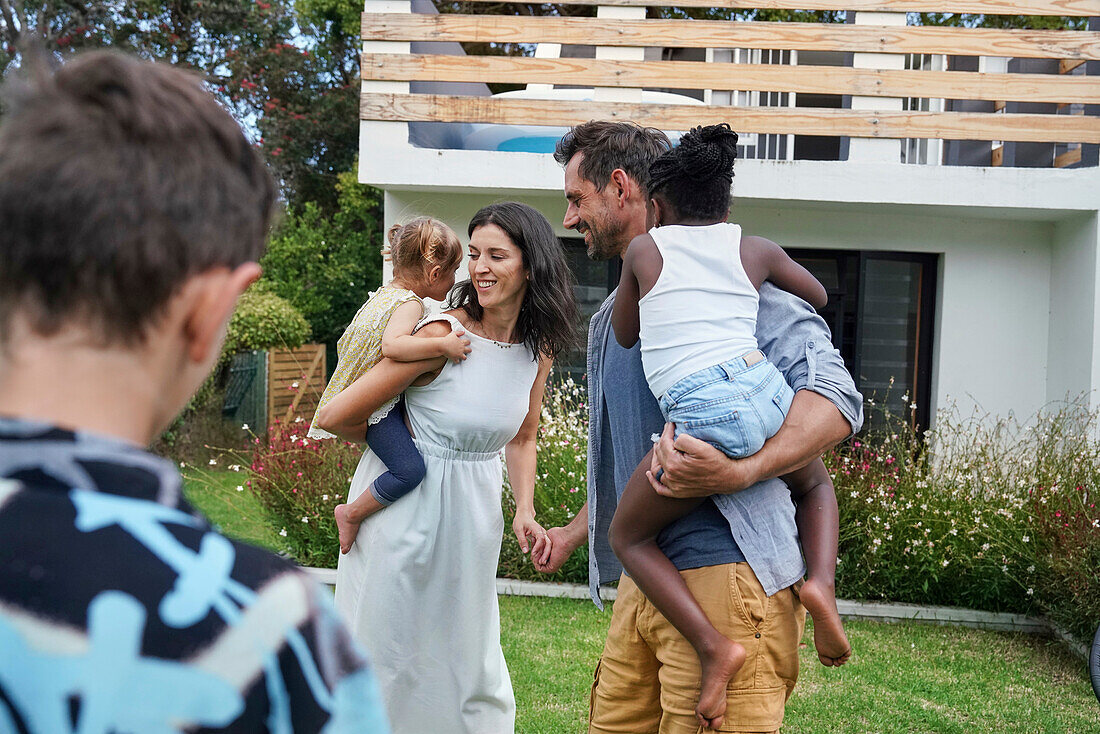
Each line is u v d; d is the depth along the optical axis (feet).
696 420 6.14
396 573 8.73
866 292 24.90
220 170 2.35
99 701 1.98
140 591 2.07
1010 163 24.50
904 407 24.91
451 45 28.02
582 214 8.37
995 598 18.49
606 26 21.99
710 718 6.05
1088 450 19.93
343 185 60.44
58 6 46.73
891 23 22.02
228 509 27.43
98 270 2.14
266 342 39.11
